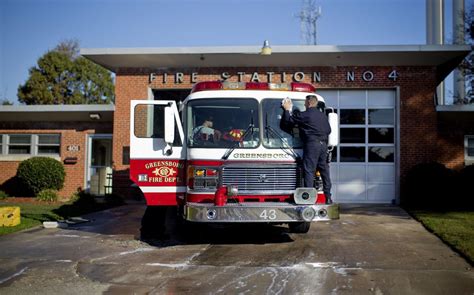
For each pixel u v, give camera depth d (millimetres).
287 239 9164
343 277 6422
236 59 15641
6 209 10672
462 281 6211
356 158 15875
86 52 15359
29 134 18781
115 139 16656
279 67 16141
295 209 7539
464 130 15875
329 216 7656
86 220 11797
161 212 9570
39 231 10336
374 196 15742
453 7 20344
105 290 5941
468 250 7738
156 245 8719
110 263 7320
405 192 15383
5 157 18766
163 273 6715
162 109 8625
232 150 7922
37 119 18578
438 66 16000
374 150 15828
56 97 42250
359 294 5699
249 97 8242
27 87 42062
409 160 15492
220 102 8211
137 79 16672
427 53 14672
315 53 14852
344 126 15969
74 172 18312
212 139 8008
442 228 9891
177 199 8445
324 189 8062
